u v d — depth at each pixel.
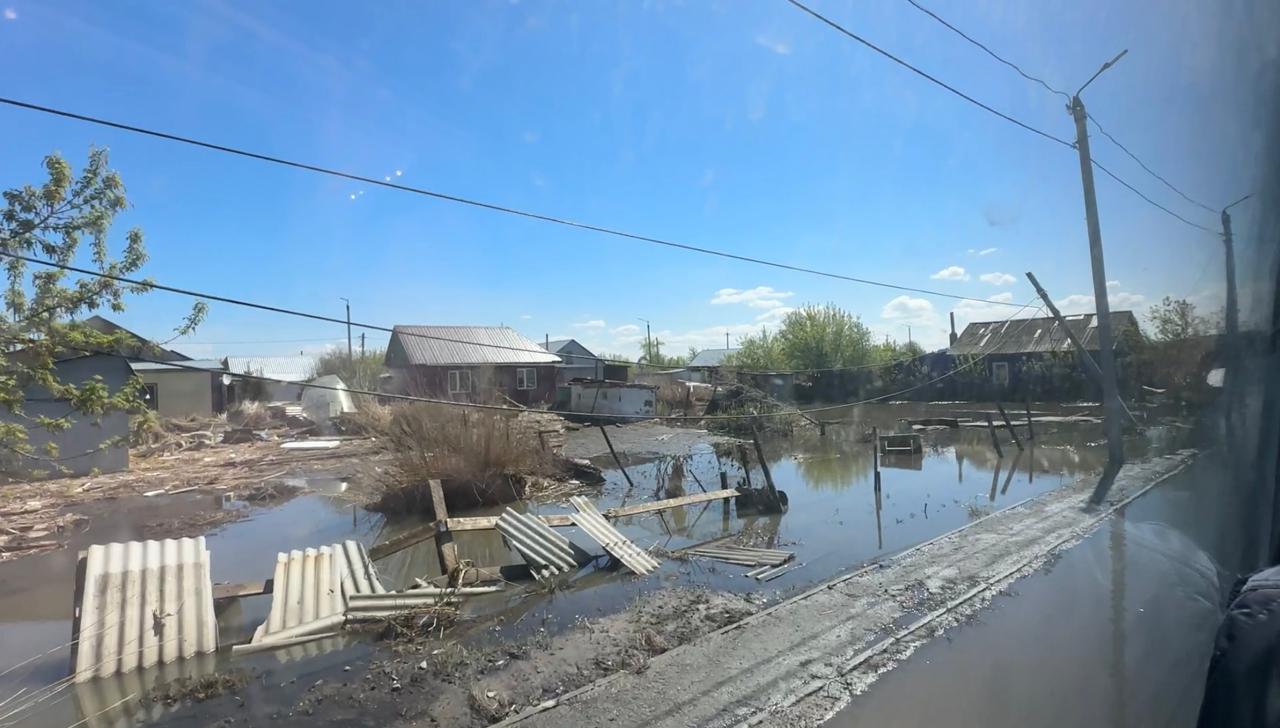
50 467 15.14
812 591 6.69
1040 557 7.47
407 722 4.42
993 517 9.74
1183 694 4.12
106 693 4.95
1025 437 20.27
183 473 16.34
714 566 8.05
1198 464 7.92
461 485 11.93
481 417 12.51
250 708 4.66
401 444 12.45
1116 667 4.57
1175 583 6.17
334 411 28.86
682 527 10.29
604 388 28.42
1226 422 5.83
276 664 5.38
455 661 5.33
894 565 7.47
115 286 9.61
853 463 16.67
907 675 4.67
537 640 5.74
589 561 8.34
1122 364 18.88
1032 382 32.16
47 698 4.90
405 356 32.81
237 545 9.95
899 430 23.34
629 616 6.33
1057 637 5.18
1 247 8.55
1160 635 5.06
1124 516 9.29
